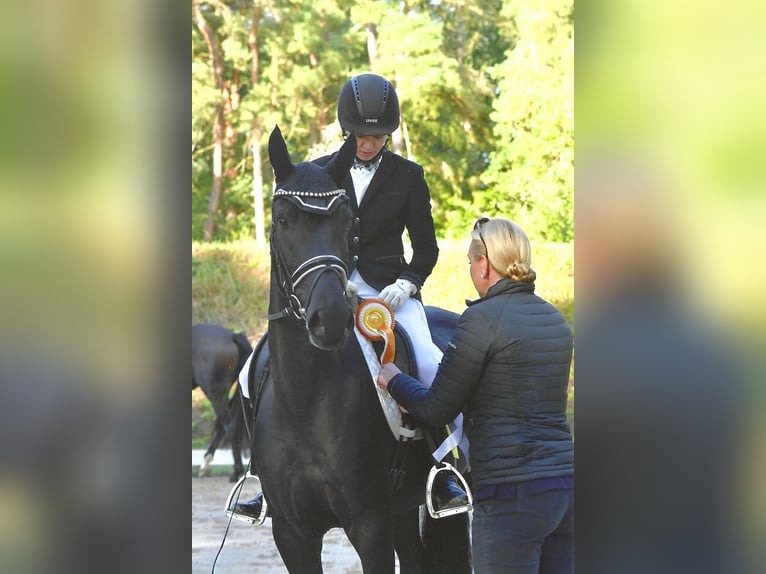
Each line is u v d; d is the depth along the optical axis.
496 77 30.59
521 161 30.06
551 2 29.52
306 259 5.42
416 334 6.50
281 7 33.19
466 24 34.44
